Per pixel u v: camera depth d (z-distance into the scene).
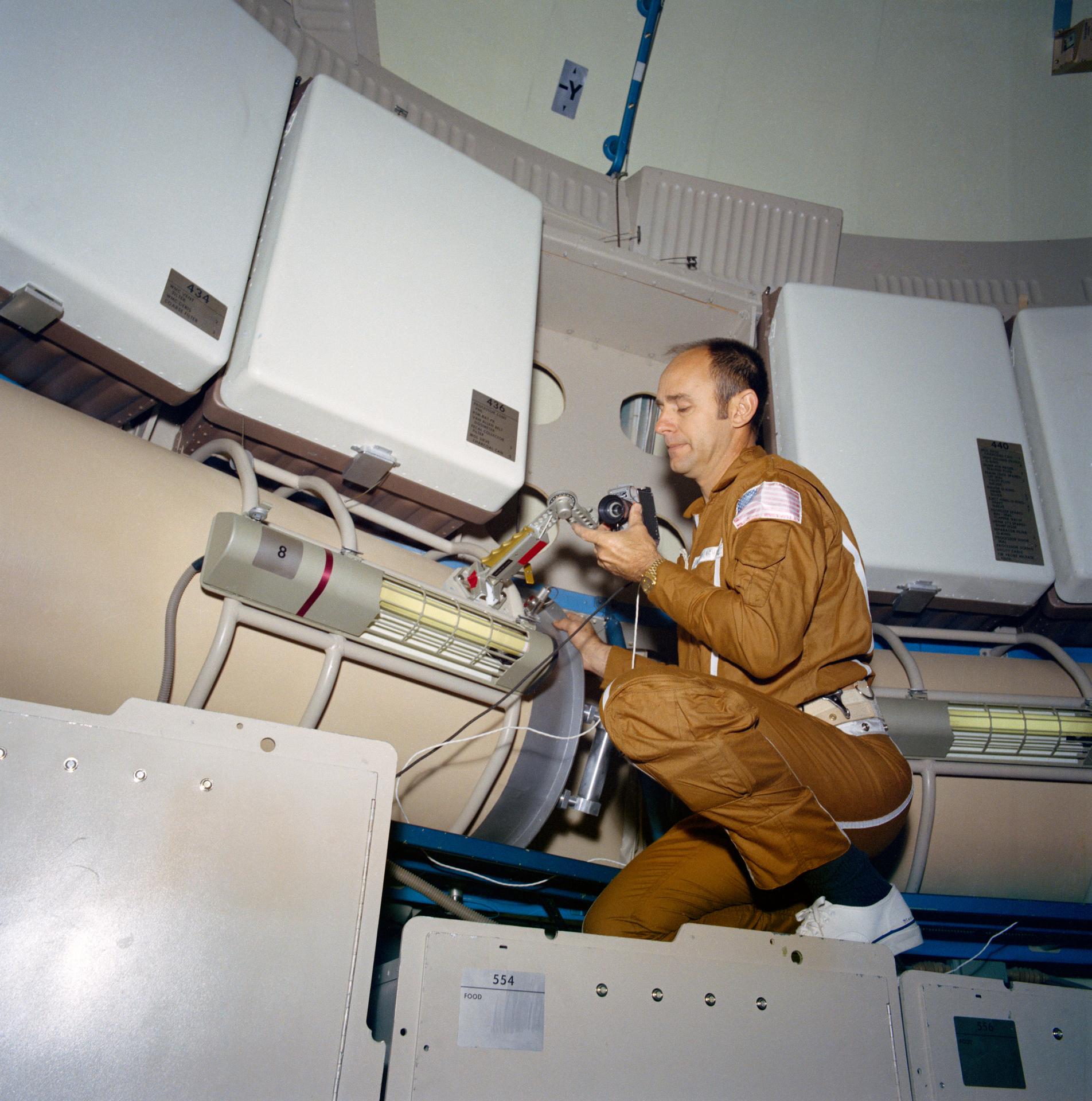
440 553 1.69
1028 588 1.95
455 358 1.57
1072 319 2.20
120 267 1.26
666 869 1.41
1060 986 1.48
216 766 0.99
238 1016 0.91
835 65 3.09
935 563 1.88
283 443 1.48
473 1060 1.06
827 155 3.10
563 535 2.19
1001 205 3.10
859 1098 1.21
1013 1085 1.34
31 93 1.23
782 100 3.08
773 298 2.16
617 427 2.38
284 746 1.03
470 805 1.47
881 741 1.27
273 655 1.32
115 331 1.30
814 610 1.31
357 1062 0.94
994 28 3.10
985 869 1.85
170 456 1.36
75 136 1.26
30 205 1.19
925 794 1.72
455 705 1.49
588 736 1.86
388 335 1.50
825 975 1.26
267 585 1.21
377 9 2.63
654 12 2.80
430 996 1.08
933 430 2.01
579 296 2.31
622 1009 1.15
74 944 0.87
